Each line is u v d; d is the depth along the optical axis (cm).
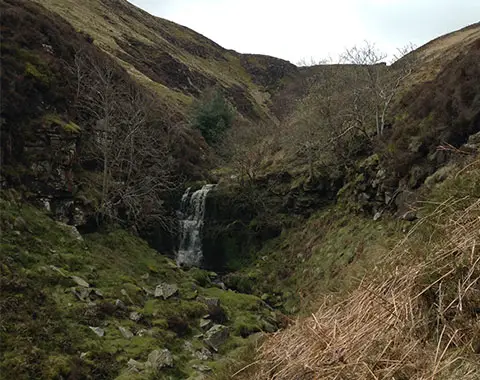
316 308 422
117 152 2497
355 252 1858
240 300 1806
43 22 2566
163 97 4381
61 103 2258
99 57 3005
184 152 3216
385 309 289
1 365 930
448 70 2006
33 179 1856
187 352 1255
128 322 1311
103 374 1041
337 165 2556
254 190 2869
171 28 9312
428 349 242
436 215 374
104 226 2061
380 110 2694
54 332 1114
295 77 9450
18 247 1398
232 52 10025
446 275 268
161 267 1938
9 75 1977
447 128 1688
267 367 334
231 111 4375
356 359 263
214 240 2845
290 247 2467
